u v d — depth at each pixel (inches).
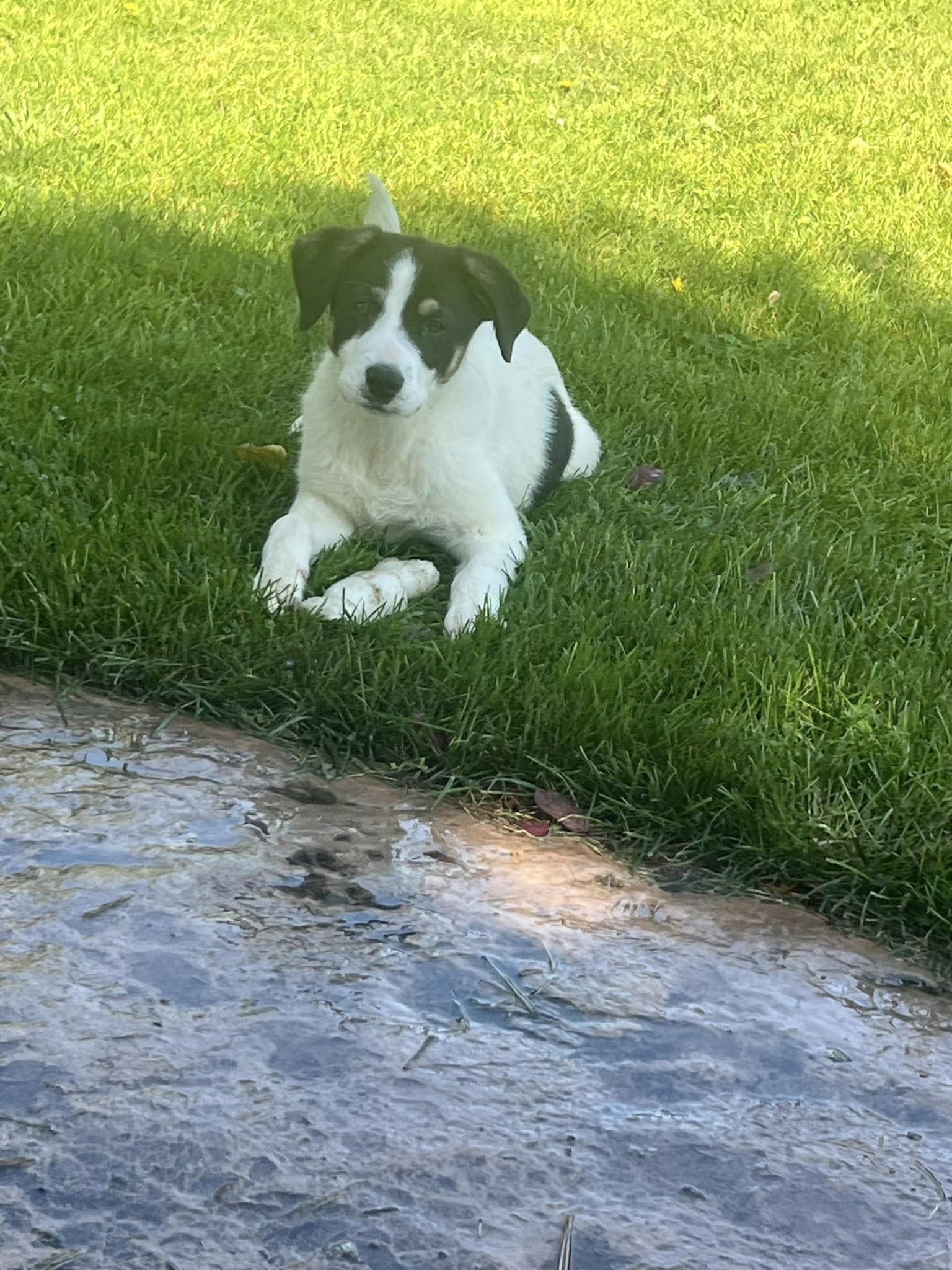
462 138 129.2
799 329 94.3
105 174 103.0
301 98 133.5
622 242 106.5
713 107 151.1
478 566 63.9
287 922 48.0
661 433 78.8
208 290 87.8
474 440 66.6
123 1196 39.6
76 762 53.2
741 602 64.1
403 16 181.0
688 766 54.9
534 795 55.0
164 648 57.7
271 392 77.4
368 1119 42.5
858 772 55.6
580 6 197.5
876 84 166.2
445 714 56.9
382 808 53.6
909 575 67.1
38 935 46.3
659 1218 41.2
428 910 49.3
